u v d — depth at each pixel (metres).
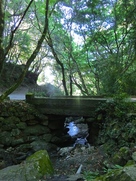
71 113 7.94
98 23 14.30
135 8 11.68
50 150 7.71
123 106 5.95
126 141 5.03
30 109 8.22
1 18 6.35
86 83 18.48
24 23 16.88
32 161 4.19
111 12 13.78
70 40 15.67
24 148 7.50
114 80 11.42
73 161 5.66
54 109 8.23
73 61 16.09
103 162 4.93
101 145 6.25
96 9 13.75
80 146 7.55
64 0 13.34
